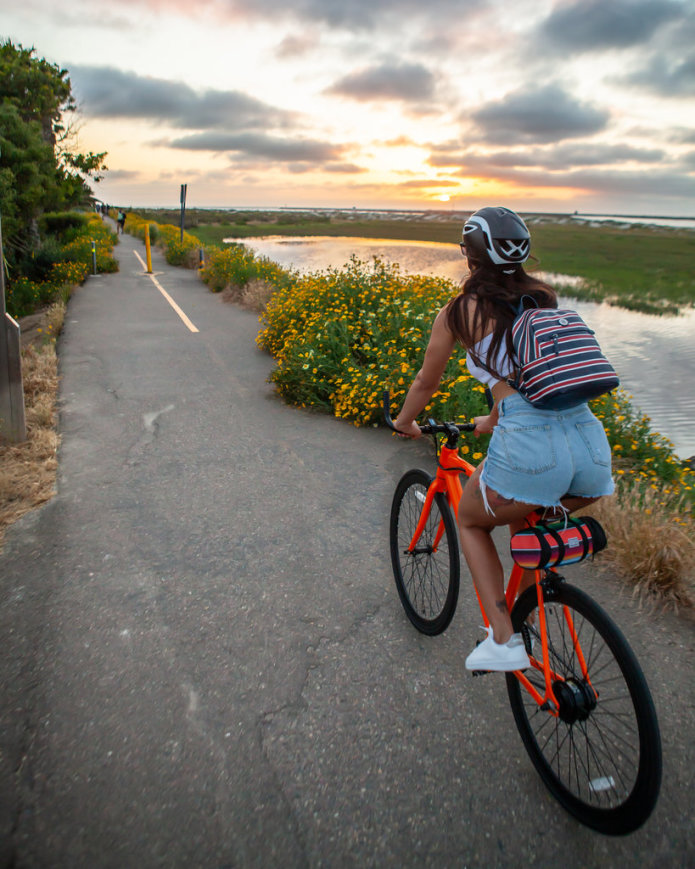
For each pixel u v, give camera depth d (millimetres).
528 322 1924
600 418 5797
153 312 12758
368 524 4168
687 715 2539
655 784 1725
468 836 2027
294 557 3736
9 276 18359
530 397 1889
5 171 17297
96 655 2834
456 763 2311
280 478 4875
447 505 2740
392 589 3432
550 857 1961
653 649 2949
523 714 2311
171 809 2084
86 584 3387
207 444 5570
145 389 7207
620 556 3611
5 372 5035
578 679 1979
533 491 1909
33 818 2035
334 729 2451
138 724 2443
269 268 16047
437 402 5590
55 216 33281
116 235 38562
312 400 6613
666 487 4516
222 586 3416
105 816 2051
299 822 2057
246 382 7633
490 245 2027
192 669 2766
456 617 3193
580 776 2162
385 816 2088
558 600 2068
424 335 6785
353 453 5422
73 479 4742
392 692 2660
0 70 19406
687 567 3330
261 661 2832
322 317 7895
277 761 2293
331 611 3219
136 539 3891
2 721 2434
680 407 8492
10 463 4852
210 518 4195
